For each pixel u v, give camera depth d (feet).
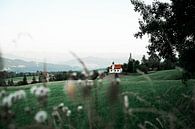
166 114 12.78
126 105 8.64
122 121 25.22
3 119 6.49
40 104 7.38
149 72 157.99
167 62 58.85
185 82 56.95
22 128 6.77
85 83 7.63
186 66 52.37
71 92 7.02
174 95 50.60
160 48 57.82
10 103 6.59
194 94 12.60
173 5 56.85
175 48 56.49
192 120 17.97
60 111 11.04
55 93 48.32
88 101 8.24
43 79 8.75
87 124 18.17
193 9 54.60
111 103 7.02
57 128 9.89
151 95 46.60
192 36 56.75
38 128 6.81
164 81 79.82
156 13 60.64
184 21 55.77
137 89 57.88
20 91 6.95
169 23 56.85
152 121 29.55
